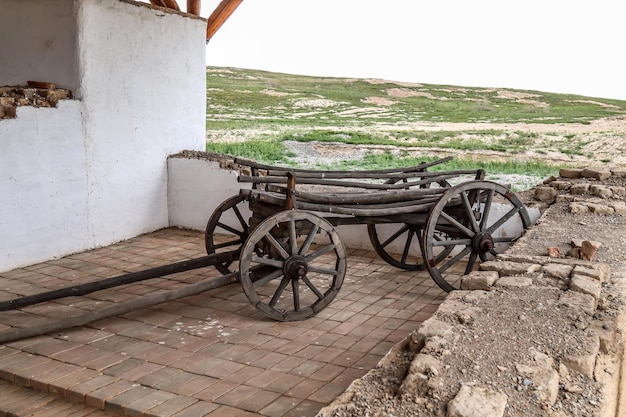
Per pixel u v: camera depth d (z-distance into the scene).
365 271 6.40
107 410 3.56
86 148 6.92
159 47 7.76
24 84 7.03
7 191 6.13
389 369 2.95
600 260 4.57
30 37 6.91
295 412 3.44
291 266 4.89
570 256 4.64
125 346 4.41
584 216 5.93
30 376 3.89
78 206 6.91
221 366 4.07
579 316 3.35
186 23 8.16
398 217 5.67
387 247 7.01
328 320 4.98
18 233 6.29
